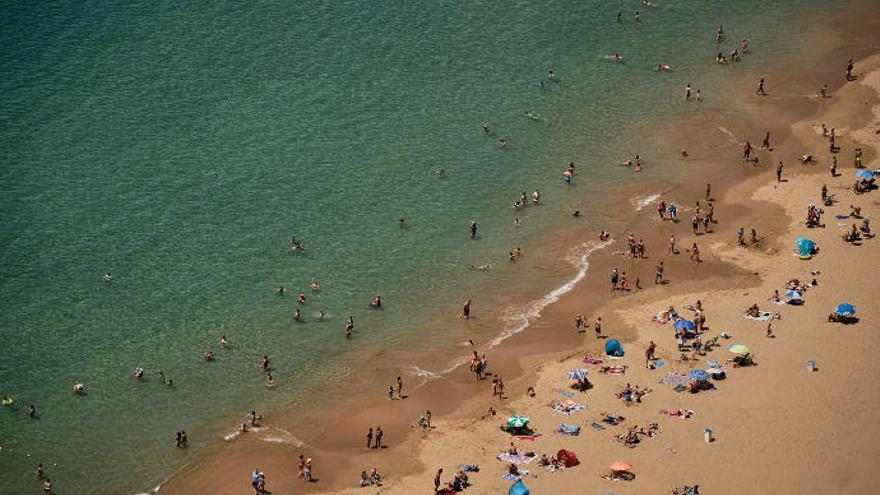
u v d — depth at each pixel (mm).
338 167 95312
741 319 75562
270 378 72875
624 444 63781
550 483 60719
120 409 69812
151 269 82375
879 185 92188
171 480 63844
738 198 92312
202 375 73125
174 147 96000
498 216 91062
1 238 84000
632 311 78250
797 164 96688
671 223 89562
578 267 84625
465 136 100688
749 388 68062
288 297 80812
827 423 64312
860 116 103500
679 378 69688
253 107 102375
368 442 66000
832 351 71188
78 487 63500
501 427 66562
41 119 98062
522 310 79938
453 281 83438
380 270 84188
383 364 74438
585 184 95375
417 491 61312
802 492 58938
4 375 72000
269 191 91625
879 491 58688
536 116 104188
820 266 81312
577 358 73312
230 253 84688
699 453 62531
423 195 92875
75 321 77125
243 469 64500
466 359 74625
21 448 66438
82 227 85938
